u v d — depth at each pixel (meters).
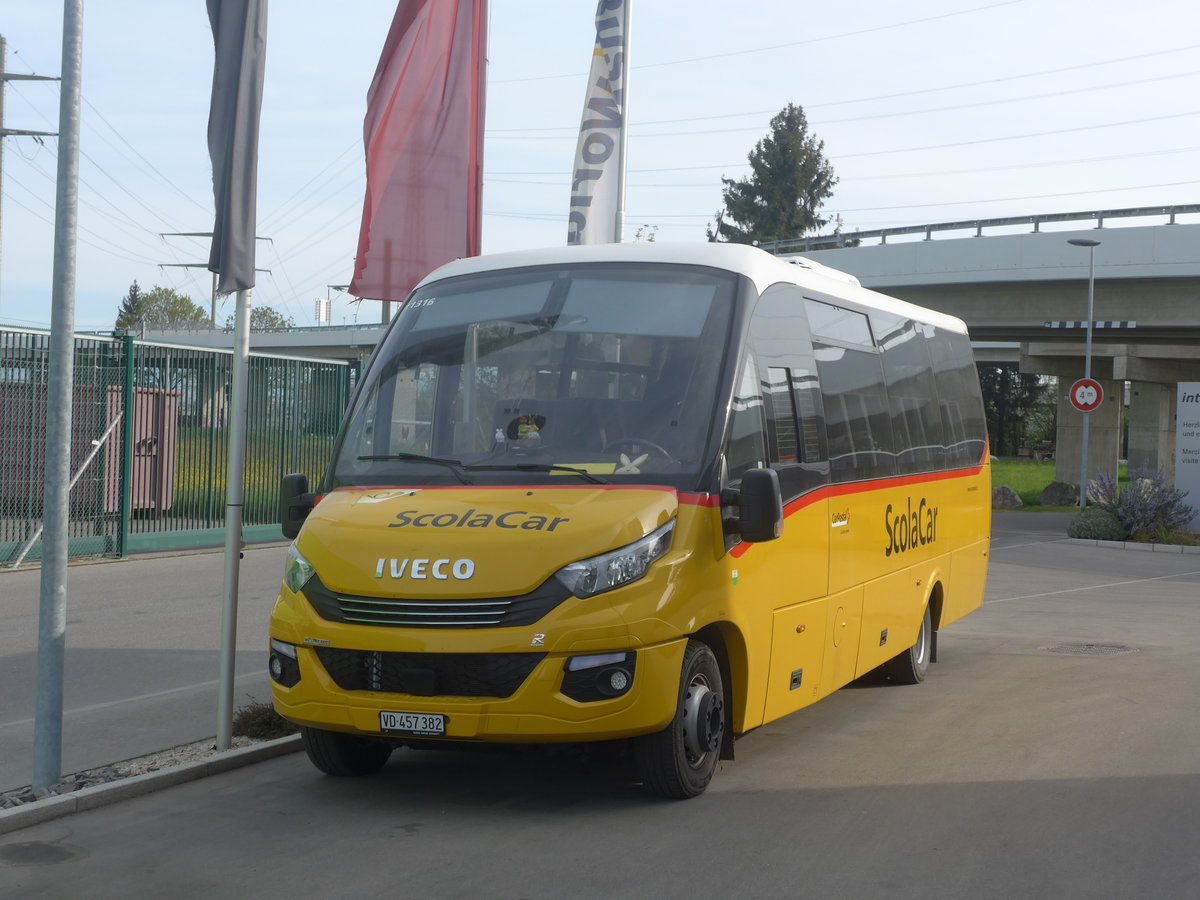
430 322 7.46
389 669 6.02
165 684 9.58
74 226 6.72
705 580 6.36
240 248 7.57
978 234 36.00
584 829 6.06
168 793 6.73
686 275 7.31
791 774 7.21
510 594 5.89
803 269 8.54
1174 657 11.84
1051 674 10.86
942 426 11.32
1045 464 92.19
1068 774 7.19
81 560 16.97
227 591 7.52
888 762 7.52
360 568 6.12
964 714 9.05
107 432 17.09
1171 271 32.88
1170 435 53.31
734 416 6.82
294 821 6.20
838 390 8.63
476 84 10.39
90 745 7.69
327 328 76.81
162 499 18.34
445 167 10.12
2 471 16.08
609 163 14.84
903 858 5.63
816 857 5.64
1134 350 47.47
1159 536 26.48
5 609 13.01
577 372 6.93
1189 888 5.26
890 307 10.25
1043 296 36.22
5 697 9.12
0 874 5.38
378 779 7.04
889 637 9.55
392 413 7.11
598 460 6.55
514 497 6.38
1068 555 24.31
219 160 7.55
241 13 7.50
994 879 5.36
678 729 6.36
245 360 7.62
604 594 5.95
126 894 5.13
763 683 7.13
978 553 12.47
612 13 14.80
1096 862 5.59
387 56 9.96
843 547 8.46
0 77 27.45
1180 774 7.18
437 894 5.12
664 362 6.90
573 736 5.89
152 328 83.69
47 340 16.25
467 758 7.54
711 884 5.26
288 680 6.33
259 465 19.77
